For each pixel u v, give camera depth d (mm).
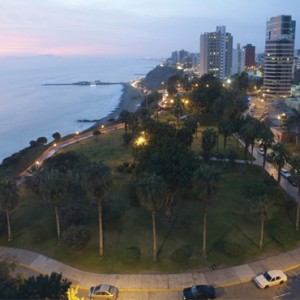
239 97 132000
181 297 42188
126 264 48156
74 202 63812
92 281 45406
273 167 83062
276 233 51969
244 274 45750
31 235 56500
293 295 41688
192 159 59406
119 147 105688
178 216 59875
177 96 162375
